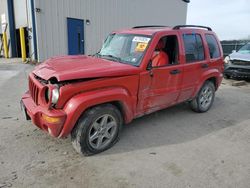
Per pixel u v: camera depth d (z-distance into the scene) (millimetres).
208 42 5594
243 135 4621
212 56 5703
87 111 3506
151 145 4070
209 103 5930
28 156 3578
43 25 12797
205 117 5535
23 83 8297
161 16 21125
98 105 3613
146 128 4762
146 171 3322
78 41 14797
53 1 13000
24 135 4219
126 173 3264
